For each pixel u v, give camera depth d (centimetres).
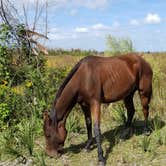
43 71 525
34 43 534
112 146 388
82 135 433
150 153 362
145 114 416
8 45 511
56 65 590
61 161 356
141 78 404
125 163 345
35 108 471
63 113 349
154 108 523
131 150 374
